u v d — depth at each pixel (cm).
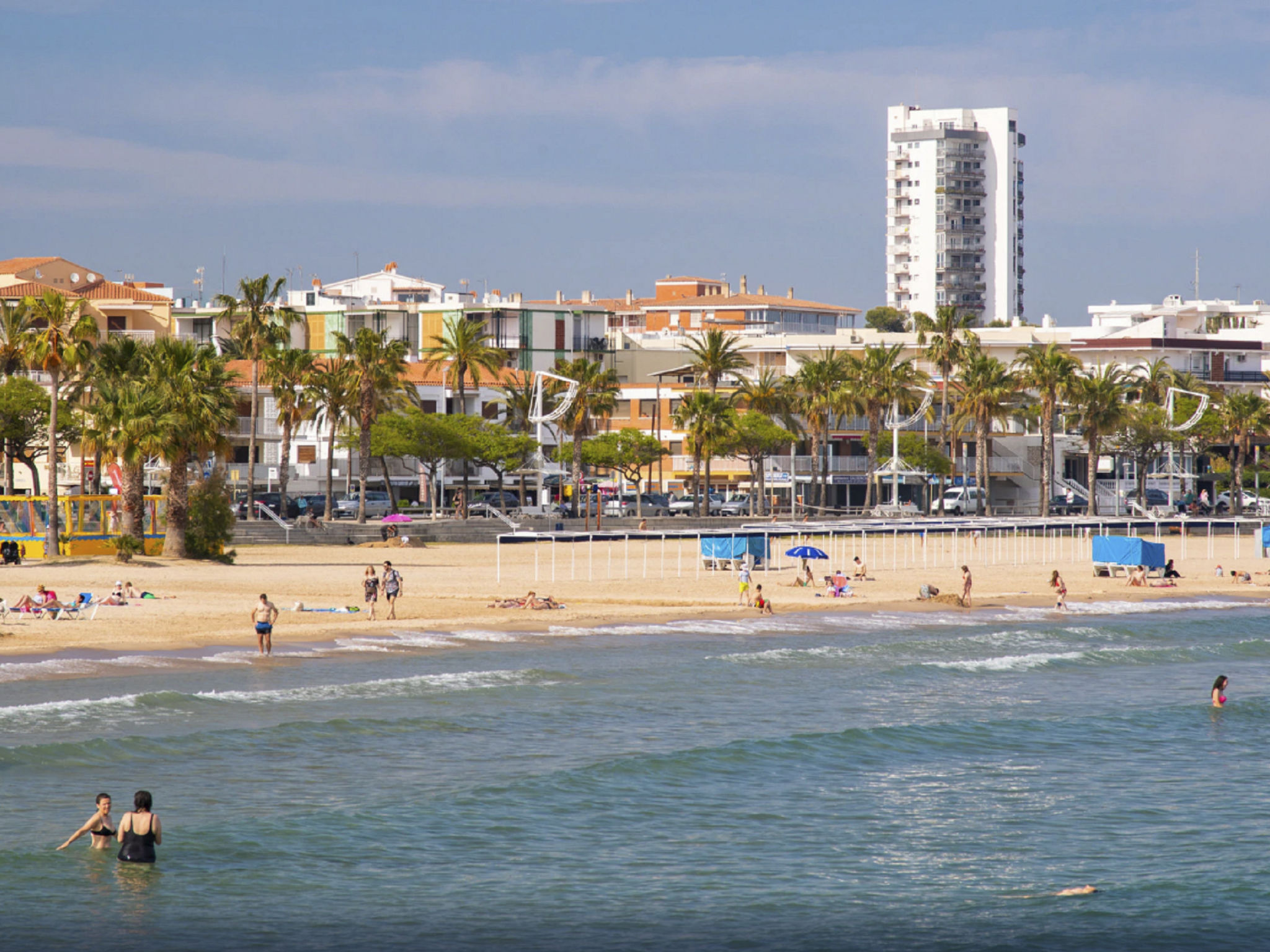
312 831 4041
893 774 4884
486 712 5534
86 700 5338
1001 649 7675
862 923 3500
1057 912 3584
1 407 13375
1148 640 8256
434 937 3353
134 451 10212
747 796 4553
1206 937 3434
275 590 8881
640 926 3453
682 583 10300
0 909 3400
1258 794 4709
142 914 3416
